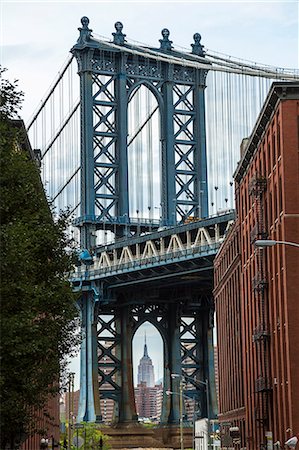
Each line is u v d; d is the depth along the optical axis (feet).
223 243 538.88
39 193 204.85
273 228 348.18
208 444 510.58
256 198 378.32
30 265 187.62
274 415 348.79
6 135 201.16
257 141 384.06
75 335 225.15
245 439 442.09
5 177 194.49
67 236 220.64
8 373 186.60
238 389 478.59
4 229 184.96
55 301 206.80
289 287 318.65
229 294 515.50
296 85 326.85
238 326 477.77
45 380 206.90
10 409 191.83
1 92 199.72
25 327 182.91
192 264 652.07
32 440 370.94
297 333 316.40
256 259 379.55
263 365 365.20
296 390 311.88
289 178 324.19
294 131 326.24
